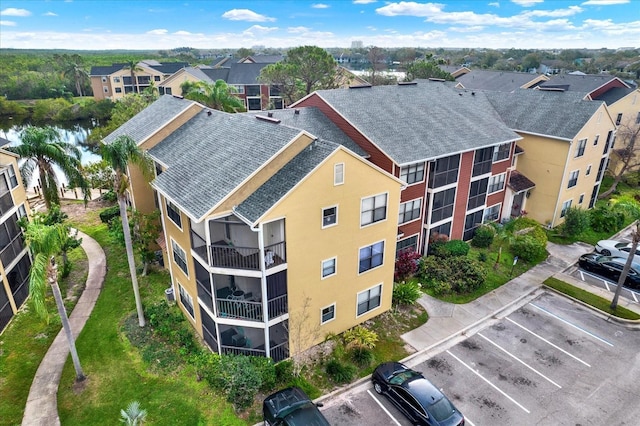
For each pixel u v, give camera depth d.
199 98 41.50
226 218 17.45
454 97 33.75
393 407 16.83
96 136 57.94
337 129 26.14
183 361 18.97
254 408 16.55
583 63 136.00
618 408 16.59
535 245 27.86
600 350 19.95
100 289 24.84
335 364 18.25
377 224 19.83
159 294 24.17
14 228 23.28
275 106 75.31
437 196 26.70
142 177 26.67
